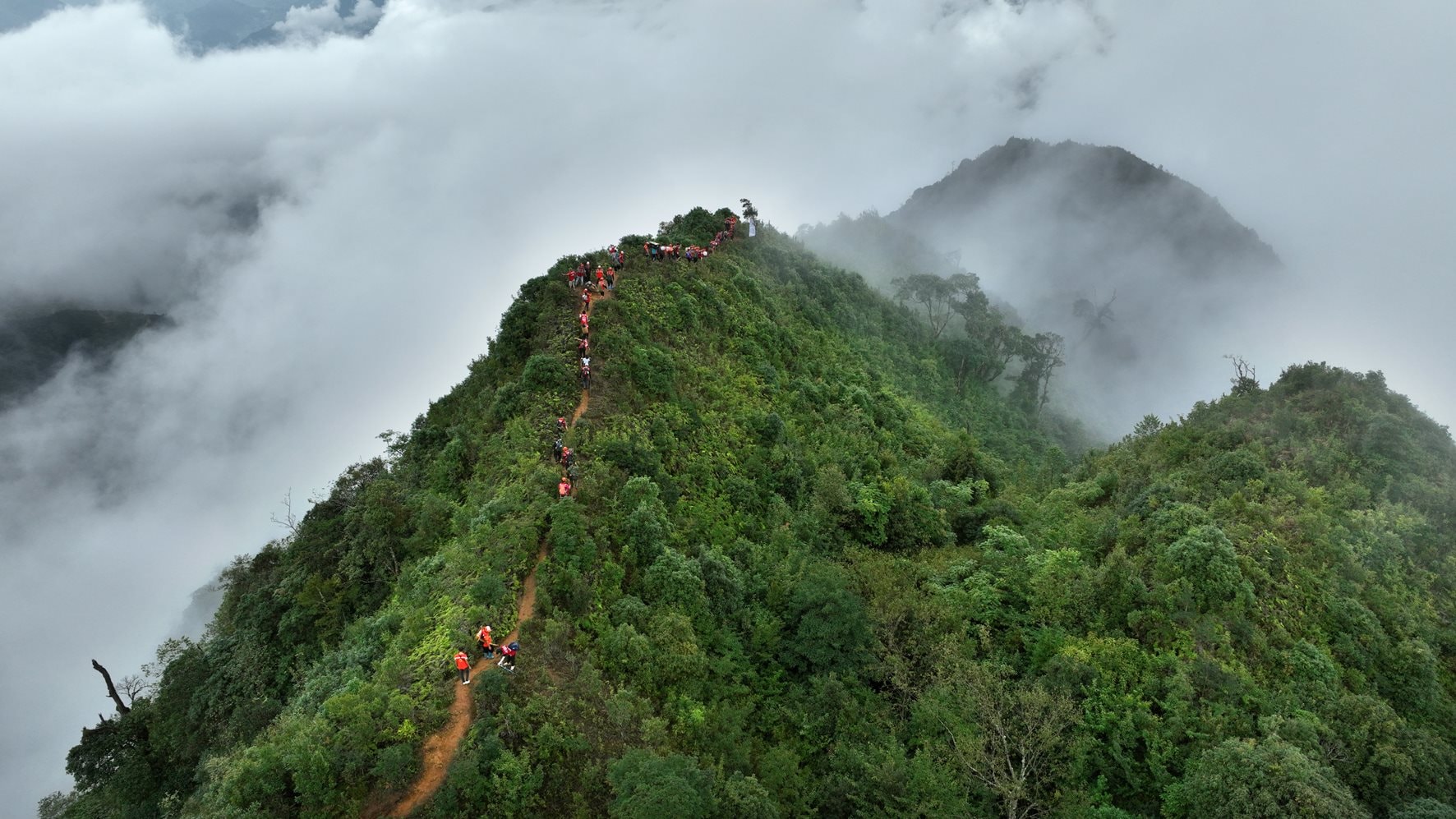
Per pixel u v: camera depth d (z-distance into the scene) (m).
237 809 24.78
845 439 61.50
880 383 86.38
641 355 52.38
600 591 33.72
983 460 69.06
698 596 35.25
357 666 31.98
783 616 38.03
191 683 45.69
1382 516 43.16
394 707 27.06
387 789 25.17
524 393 47.38
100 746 46.56
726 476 48.38
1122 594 37.09
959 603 39.28
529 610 32.44
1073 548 43.56
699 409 53.50
